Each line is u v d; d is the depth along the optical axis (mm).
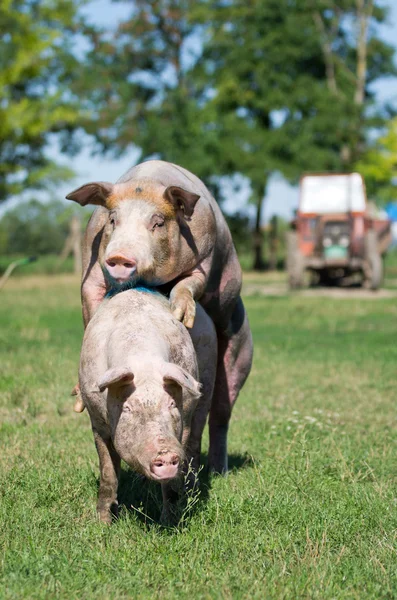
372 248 25922
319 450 7465
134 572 4656
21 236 72750
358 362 13453
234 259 6914
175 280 6102
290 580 4523
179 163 35250
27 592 4301
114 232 5609
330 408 9914
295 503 5770
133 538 5195
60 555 4820
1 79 35969
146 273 5492
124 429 4586
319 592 4395
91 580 4527
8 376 10781
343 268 26453
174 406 4648
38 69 36938
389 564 4863
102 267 5754
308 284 29875
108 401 4812
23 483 6168
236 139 45500
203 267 6145
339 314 20250
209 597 4289
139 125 47312
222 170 44906
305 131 45594
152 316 5293
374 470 6984
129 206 5672
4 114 35781
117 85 47344
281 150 45781
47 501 5871
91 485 6203
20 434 8039
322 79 49375
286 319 19375
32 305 21922
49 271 41438
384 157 44906
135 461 4516
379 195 45438
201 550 4926
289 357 13992
